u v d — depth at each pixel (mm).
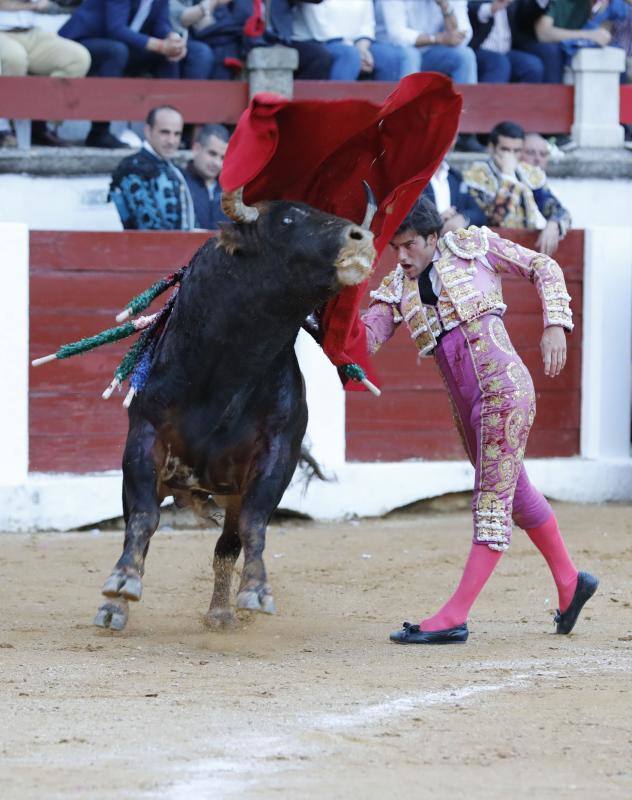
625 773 8852
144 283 22688
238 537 14312
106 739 9445
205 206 24203
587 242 24859
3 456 21797
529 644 13664
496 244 13680
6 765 8773
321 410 23125
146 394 12953
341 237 11922
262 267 12281
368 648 13391
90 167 25672
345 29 26922
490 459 13586
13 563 18656
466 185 25109
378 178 13266
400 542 21000
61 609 15500
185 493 14188
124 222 23641
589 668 12344
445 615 13688
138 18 25922
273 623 14898
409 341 23906
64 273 22344
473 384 13578
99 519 22031
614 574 18375
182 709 10391
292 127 12344
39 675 11641
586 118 28500
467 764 9000
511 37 29125
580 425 25000
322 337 13539
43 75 25609
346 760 9047
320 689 11227
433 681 11641
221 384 12773
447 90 12555
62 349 13703
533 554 19844
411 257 13578
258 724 9938
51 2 27031
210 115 25875
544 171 26328
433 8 28031
